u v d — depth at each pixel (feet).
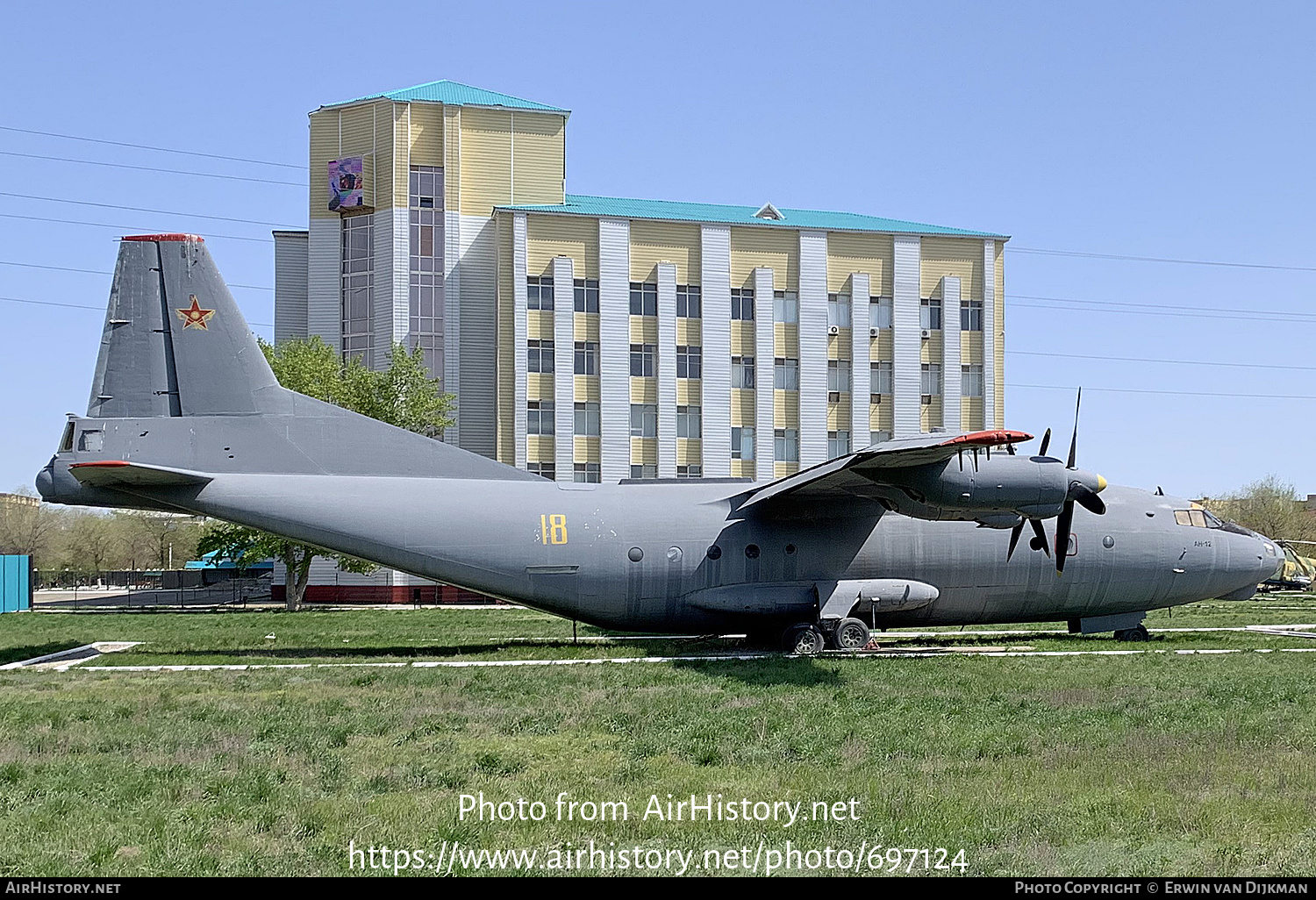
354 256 179.83
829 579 76.23
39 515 338.95
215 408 69.67
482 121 179.73
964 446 59.36
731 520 75.41
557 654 76.02
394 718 48.52
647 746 42.16
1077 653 74.64
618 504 75.15
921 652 75.82
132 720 47.83
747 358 178.19
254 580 296.30
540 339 171.42
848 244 181.57
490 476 74.54
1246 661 68.23
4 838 30.22
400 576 172.86
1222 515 270.05
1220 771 37.50
